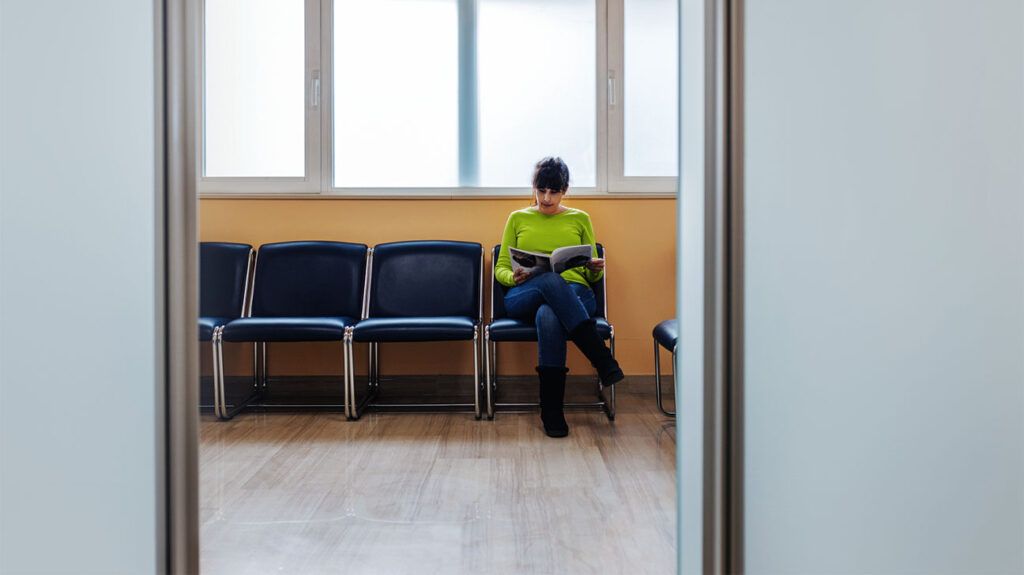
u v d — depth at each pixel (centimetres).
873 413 83
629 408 280
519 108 310
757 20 83
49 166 83
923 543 84
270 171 310
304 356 300
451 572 128
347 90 309
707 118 84
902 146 83
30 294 83
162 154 84
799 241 83
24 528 83
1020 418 83
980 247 84
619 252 302
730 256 83
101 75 83
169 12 84
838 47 83
